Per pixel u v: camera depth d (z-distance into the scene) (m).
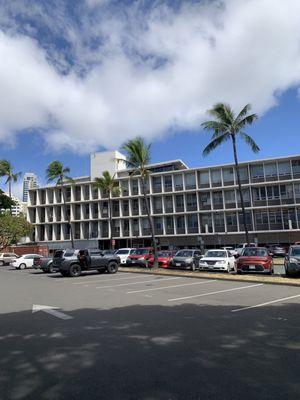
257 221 53.78
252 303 10.91
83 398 4.27
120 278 20.72
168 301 11.55
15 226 53.28
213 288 14.95
